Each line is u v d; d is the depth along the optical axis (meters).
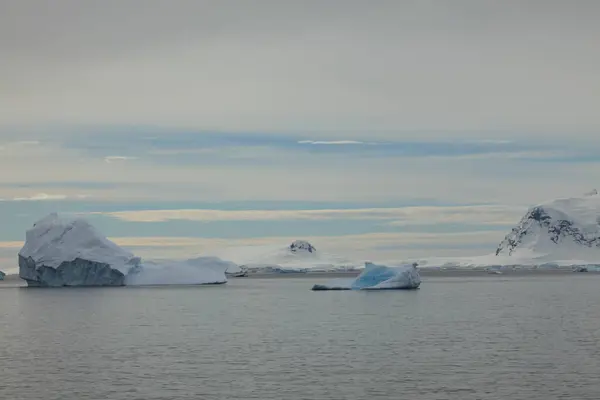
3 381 85.19
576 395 76.81
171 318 157.62
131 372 89.69
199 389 80.31
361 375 86.88
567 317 154.75
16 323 148.50
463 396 76.69
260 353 103.00
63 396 78.06
